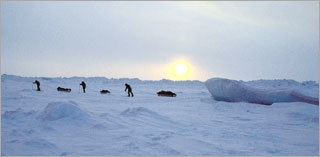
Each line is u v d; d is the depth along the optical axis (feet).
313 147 19.90
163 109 43.47
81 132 24.07
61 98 59.16
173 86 171.94
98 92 88.63
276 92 49.83
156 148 19.06
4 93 56.75
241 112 40.50
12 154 17.11
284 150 18.97
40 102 48.16
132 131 24.48
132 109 35.17
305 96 45.88
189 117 34.32
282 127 27.94
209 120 32.48
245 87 54.34
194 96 81.25
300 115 34.45
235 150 18.71
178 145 19.94
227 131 25.38
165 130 25.52
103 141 21.07
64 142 20.59
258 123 30.45
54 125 26.03
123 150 18.47
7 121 26.86
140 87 147.95
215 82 58.70
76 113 29.07
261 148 19.39
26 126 25.29
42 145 19.22
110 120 28.91
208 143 20.57
